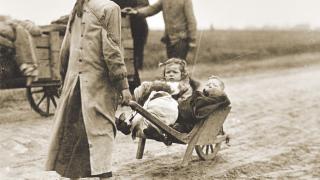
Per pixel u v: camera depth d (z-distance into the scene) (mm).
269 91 14992
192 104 6012
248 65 23203
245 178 6035
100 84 4785
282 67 23516
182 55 9844
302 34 36906
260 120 10047
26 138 8195
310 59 27266
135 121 5883
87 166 4785
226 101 6305
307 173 6316
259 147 7684
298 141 8133
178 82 6422
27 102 11695
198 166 6523
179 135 5871
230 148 7582
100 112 4738
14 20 9422
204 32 32875
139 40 11148
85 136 4770
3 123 9383
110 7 4723
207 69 20750
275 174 6242
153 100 5953
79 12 4848
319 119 10195
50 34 9594
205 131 6273
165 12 9805
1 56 9000
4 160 6863
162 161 6828
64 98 4871
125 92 4758
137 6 10711
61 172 4852
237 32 35250
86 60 4758
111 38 4715
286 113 10930
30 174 6180
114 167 6480
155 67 18938
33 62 9250
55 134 4883
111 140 4785
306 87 15961
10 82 9188
